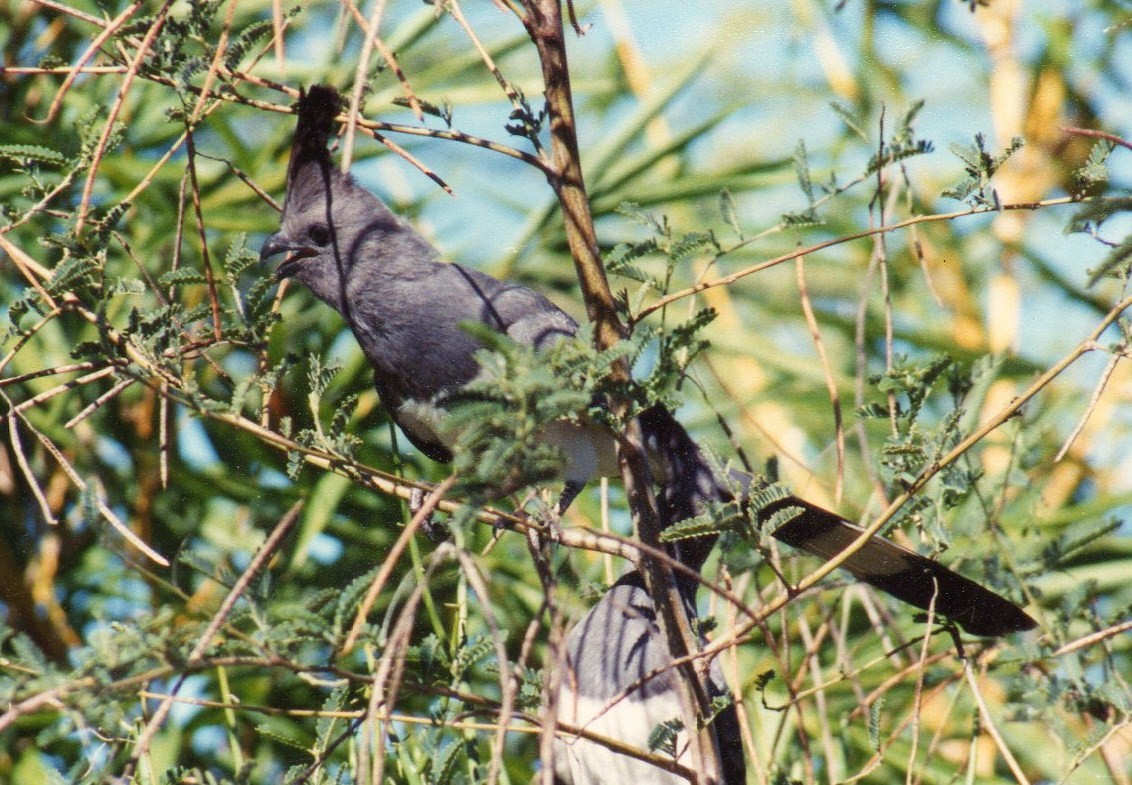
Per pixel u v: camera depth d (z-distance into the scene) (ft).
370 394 30.04
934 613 20.45
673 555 20.42
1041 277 37.32
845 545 21.98
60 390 17.13
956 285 37.65
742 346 33.19
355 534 30.14
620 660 22.58
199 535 30.86
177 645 13.23
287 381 28.71
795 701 19.44
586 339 15.29
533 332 23.38
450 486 13.57
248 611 13.84
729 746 22.62
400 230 24.54
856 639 27.78
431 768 17.69
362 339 24.64
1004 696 27.32
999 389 32.63
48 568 30.76
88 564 31.09
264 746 27.66
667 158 34.42
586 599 21.21
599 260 17.83
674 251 18.16
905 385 18.06
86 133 18.65
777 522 16.89
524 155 18.03
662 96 35.14
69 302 17.66
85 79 32.04
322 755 15.72
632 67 37.14
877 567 22.04
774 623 27.04
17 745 27.27
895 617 25.12
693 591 23.22
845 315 37.55
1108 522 22.22
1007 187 38.06
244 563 30.12
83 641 29.96
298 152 24.58
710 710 17.79
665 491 23.52
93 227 18.25
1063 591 27.73
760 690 19.27
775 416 33.42
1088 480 33.37
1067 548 22.33
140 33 17.93
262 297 18.19
